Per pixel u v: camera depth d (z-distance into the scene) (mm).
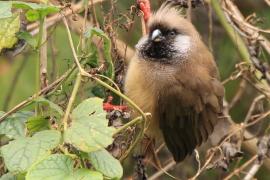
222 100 9867
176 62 9180
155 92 9070
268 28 12164
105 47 6938
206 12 12172
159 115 9273
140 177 8328
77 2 9883
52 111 5836
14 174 5098
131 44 10062
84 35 6660
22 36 6297
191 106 9406
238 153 8875
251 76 10148
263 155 8984
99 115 5230
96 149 4977
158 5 9594
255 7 12484
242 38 10125
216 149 8852
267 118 10461
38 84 6500
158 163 9086
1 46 6250
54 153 5117
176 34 9188
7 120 5941
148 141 8969
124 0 9719
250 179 9000
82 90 6824
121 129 5902
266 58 10812
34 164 4875
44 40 6691
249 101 12148
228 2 9984
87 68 7027
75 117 5262
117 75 7863
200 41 9641
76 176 4867
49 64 9430
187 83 9258
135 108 5902
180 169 11164
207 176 11156
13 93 10148
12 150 5043
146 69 9016
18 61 10531
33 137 5156
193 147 9797
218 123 9883
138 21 10008
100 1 7977
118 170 5109
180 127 9531
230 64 12078
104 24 7602
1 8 5746
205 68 9578
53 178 4816
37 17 6145
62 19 7574
